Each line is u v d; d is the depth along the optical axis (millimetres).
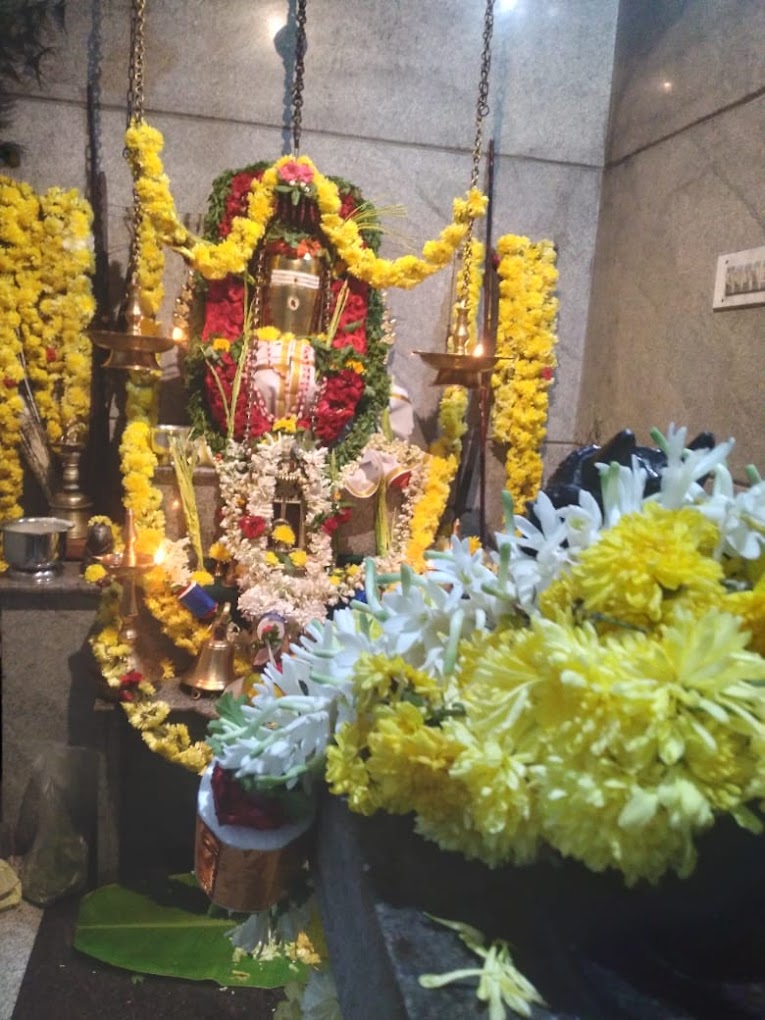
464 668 827
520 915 763
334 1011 1132
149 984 2047
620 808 631
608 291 2740
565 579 774
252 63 2502
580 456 1062
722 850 713
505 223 2756
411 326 2719
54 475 2502
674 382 2344
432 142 2654
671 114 2389
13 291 2346
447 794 769
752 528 755
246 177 2328
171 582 2260
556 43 2705
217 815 1052
